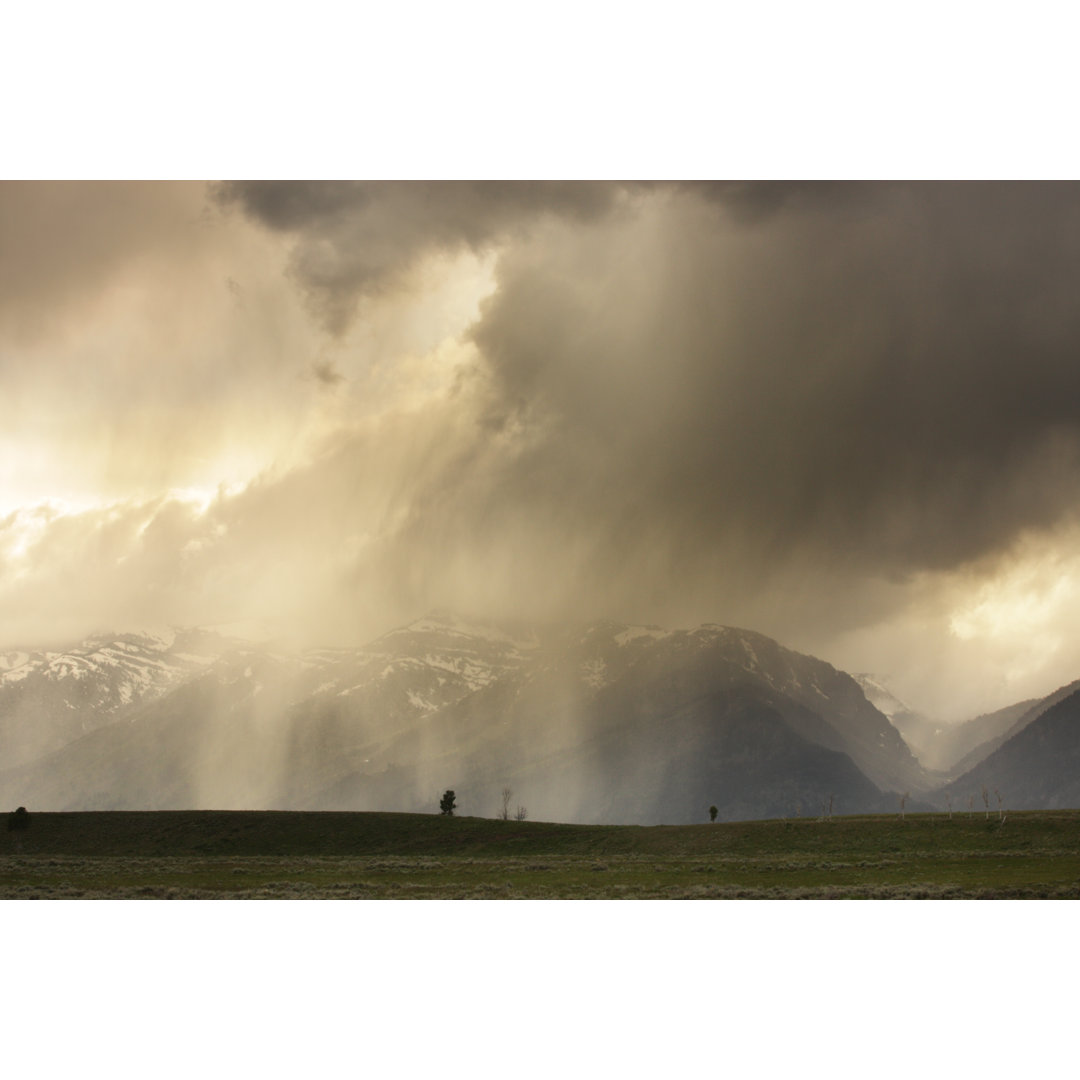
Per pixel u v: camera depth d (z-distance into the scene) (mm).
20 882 106625
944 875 96938
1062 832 119812
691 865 115500
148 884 103938
